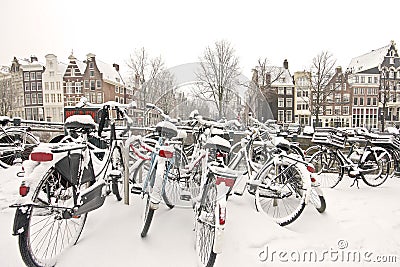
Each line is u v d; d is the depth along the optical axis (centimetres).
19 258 223
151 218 256
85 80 3262
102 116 313
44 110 3519
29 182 200
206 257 216
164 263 226
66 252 235
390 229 311
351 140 502
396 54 3353
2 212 314
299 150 505
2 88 3688
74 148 224
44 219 256
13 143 564
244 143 340
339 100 3183
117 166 311
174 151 272
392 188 470
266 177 331
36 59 3809
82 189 235
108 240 254
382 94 3228
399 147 523
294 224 313
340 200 402
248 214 320
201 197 240
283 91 3152
